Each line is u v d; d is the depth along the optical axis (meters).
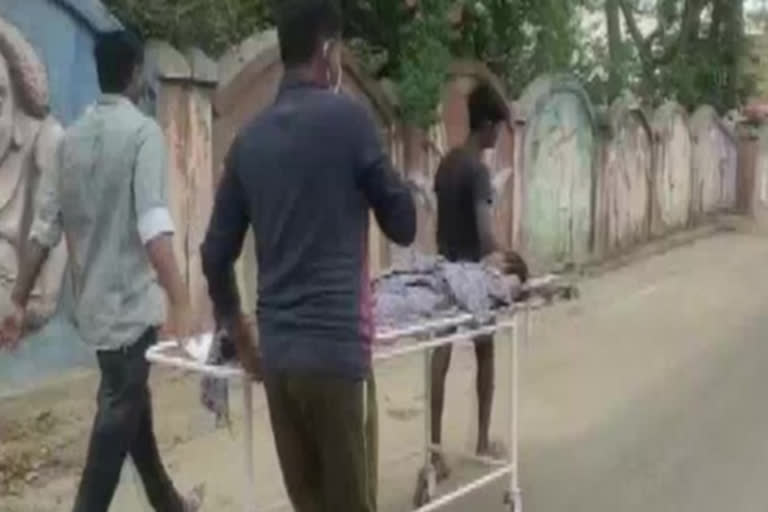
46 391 7.06
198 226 8.20
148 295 4.39
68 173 4.37
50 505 5.49
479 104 5.97
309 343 3.52
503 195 12.58
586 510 5.63
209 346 4.13
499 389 8.08
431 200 10.94
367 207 3.62
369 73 10.12
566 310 11.59
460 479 5.96
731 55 22.98
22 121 6.93
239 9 9.04
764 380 8.58
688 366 9.05
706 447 6.79
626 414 7.53
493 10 12.21
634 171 16.94
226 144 8.52
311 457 3.75
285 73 3.68
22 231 6.94
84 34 7.34
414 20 10.70
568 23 13.89
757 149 22.72
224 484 5.86
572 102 14.33
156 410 7.04
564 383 8.38
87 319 4.38
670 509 5.68
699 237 19.45
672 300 12.53
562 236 14.35
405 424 7.12
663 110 18.19
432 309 4.80
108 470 4.40
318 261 3.54
